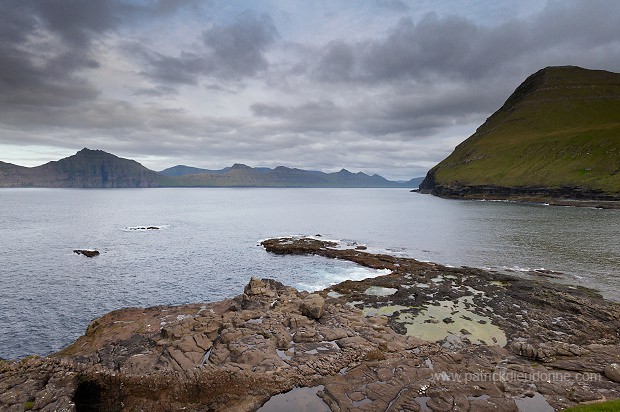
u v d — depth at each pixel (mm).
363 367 27000
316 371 26594
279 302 39156
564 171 181500
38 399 22766
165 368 27000
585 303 39500
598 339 32469
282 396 24094
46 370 26297
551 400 22438
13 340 35938
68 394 23766
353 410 21922
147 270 62469
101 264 66438
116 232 105188
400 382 24766
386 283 49719
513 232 92000
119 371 26797
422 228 107625
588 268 57156
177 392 25031
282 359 28125
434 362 27641
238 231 109000
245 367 26781
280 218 147250
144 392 25250
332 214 163000
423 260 66875
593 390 23297
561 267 58188
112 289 51781
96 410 24438
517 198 187000
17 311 43281
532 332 33781
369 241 88312
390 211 171375
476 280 50688
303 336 31625
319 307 36000
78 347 31641
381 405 22328
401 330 34656
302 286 52938
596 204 142375
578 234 86250
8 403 22297
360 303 42219
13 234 99562
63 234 100500
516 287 47094
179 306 41250
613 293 44750
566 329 34375
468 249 74938
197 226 121125
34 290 50938
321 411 22359
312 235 99625
